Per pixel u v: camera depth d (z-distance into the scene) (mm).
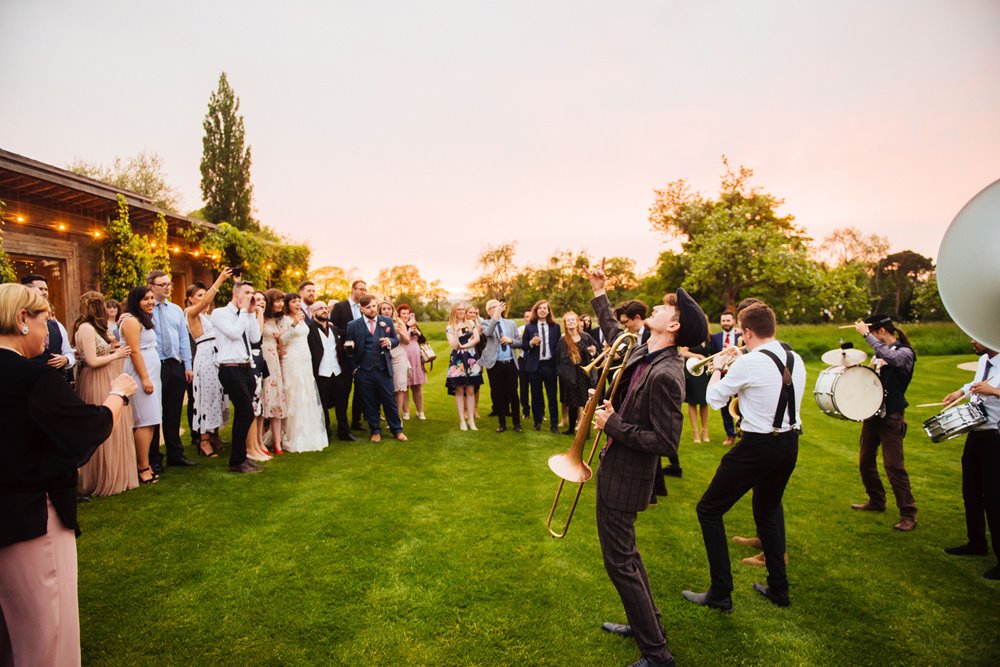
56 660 1818
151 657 2334
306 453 5785
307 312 6488
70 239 9938
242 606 2760
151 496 4324
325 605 2789
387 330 6754
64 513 1838
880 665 2402
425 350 8594
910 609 2869
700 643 2547
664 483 4836
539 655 2418
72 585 1885
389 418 6453
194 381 5543
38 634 1777
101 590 2885
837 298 22000
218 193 26875
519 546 3533
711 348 6578
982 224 1993
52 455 1759
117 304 5164
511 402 7066
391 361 7195
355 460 5520
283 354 5848
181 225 12898
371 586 2992
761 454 2701
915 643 2566
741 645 2535
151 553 3322
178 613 2682
